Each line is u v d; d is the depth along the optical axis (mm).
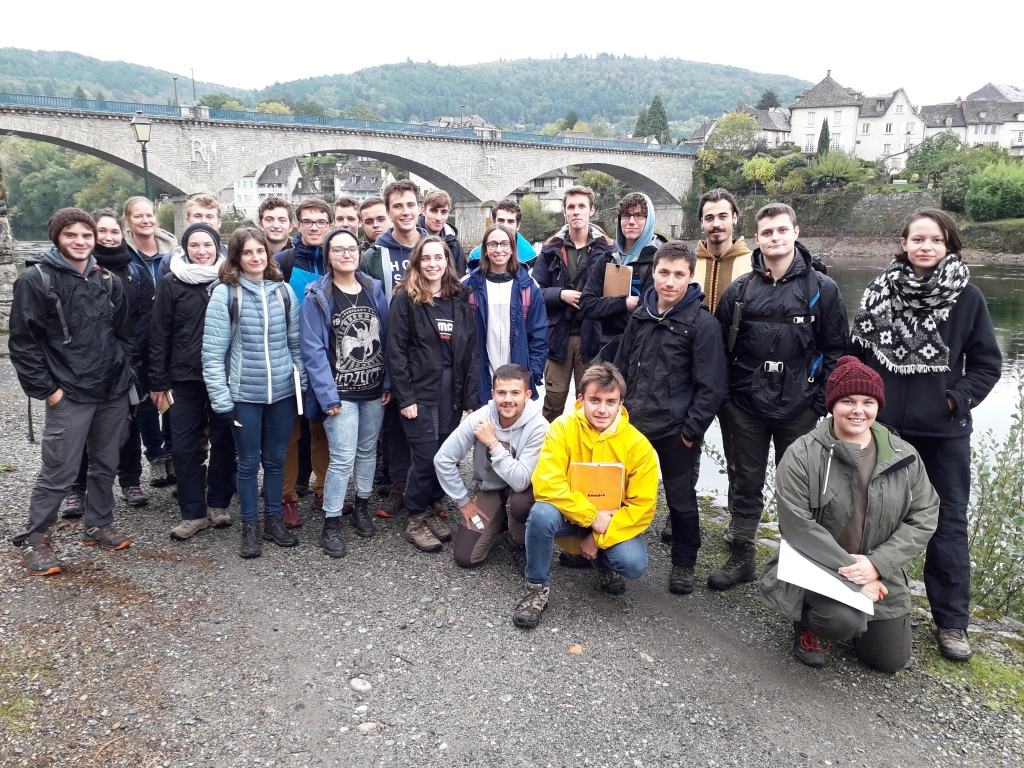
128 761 2287
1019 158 55031
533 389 4398
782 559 2891
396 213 4520
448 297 3967
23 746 2312
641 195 4203
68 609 3152
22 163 82250
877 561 2775
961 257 3010
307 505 4629
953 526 3100
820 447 2949
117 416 3666
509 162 48312
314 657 2912
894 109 68312
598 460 3318
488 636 3125
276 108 112875
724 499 6004
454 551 3818
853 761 2436
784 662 3021
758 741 2510
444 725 2529
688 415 3400
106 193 76812
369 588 3514
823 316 3395
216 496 4141
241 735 2436
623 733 2520
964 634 3098
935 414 3059
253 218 76375
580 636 3162
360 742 2428
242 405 3656
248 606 3287
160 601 3279
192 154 36000
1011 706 2775
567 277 4941
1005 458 4641
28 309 3236
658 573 3863
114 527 4055
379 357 3949
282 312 3746
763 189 59406
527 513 3701
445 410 3996
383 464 4941
